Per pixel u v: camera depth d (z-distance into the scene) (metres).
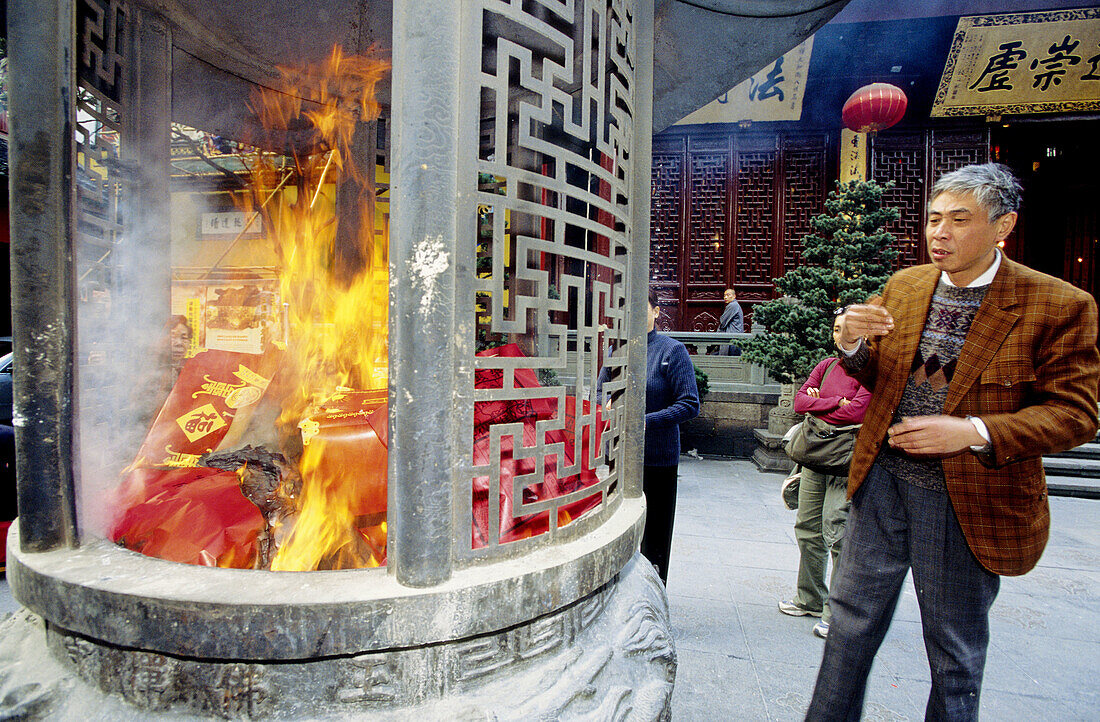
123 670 1.05
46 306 1.16
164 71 2.08
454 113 1.04
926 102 9.52
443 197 1.03
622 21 1.56
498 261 1.15
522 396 1.21
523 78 1.19
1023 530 1.50
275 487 1.48
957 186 1.51
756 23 2.15
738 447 7.34
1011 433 1.41
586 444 1.69
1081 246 13.38
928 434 1.45
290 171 3.27
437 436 1.05
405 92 1.02
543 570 1.15
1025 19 8.52
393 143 1.05
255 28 2.34
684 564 3.74
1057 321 1.45
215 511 1.36
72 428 1.20
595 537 1.36
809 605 3.00
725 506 5.09
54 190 1.16
